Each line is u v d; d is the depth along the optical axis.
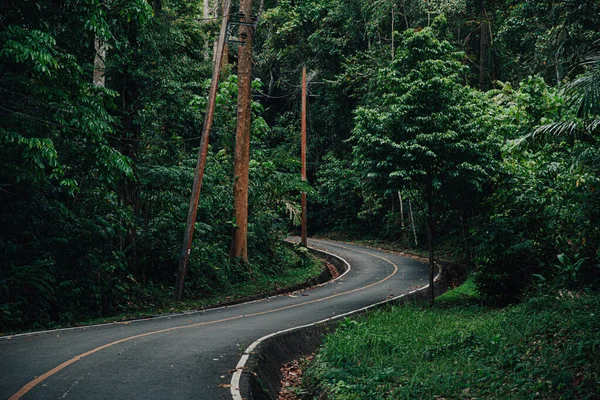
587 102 10.22
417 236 40.75
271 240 28.58
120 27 16.75
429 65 16.03
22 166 13.13
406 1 36.38
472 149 15.73
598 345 7.77
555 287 13.16
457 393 7.30
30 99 12.91
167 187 19.62
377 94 36.16
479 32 38.41
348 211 49.69
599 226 13.30
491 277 15.31
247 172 24.17
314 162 48.72
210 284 20.48
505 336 9.85
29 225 14.45
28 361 8.77
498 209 16.44
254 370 8.83
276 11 42.91
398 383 7.95
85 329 12.65
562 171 15.59
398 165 16.02
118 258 16.69
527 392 6.89
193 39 22.58
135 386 7.54
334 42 42.59
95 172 16.91
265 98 50.97
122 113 18.05
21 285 13.20
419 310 15.16
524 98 20.72
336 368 8.73
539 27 25.55
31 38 11.46
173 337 11.48
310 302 18.64
